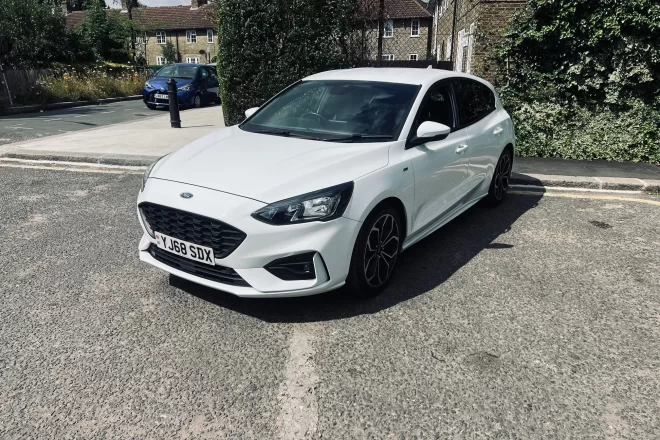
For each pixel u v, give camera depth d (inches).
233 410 97.3
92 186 257.1
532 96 333.4
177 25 2000.5
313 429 92.6
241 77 349.4
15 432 91.3
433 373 108.5
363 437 90.6
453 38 668.7
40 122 510.3
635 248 181.2
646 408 98.7
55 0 926.4
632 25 307.0
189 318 130.2
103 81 813.2
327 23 339.6
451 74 187.8
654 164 300.5
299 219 118.6
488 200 224.1
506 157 226.7
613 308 137.9
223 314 132.4
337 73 188.7
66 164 306.5
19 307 135.2
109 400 99.9
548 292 146.7
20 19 778.2
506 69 341.7
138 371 108.8
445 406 98.5
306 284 122.6
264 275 120.3
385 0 410.6
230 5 337.4
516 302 140.4
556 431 92.2
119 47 1128.2
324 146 143.3
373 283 139.6
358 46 357.7
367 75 179.5
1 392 101.8
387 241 142.4
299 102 175.9
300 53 338.6
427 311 134.7
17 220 204.5
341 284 129.4
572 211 223.9
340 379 106.6
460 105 185.5
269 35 338.6
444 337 122.4
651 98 322.3
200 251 124.3
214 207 119.5
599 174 273.3
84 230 193.5
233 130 171.6
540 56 335.0
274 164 131.6
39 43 799.1
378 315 132.4
